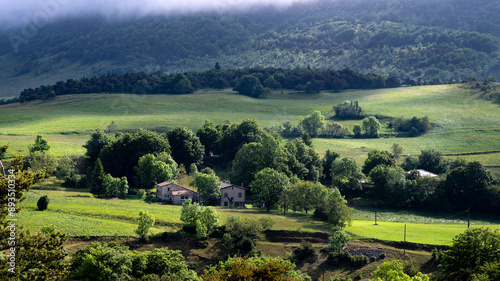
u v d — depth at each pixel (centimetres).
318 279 7138
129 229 7862
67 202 9256
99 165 11362
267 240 8269
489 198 12088
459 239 6356
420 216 11694
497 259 5969
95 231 7481
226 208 10606
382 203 13038
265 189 10731
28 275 2842
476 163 12769
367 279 7119
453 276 6047
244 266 4147
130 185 13338
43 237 2888
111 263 5634
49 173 12719
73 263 5684
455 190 12694
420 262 7719
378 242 8338
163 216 8762
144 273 5950
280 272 4100
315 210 10012
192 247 7656
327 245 8131
